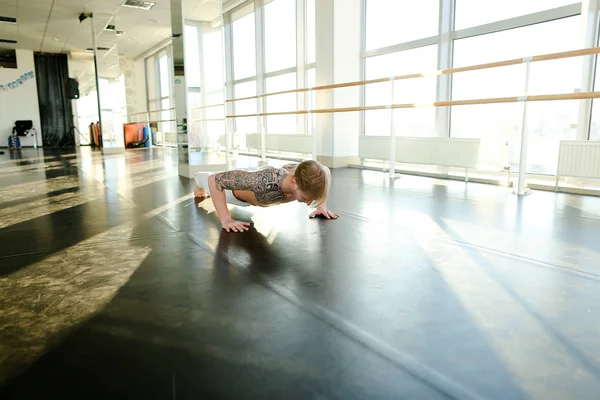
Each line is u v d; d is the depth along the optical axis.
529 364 0.93
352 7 5.48
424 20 4.93
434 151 4.25
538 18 3.83
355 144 5.71
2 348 1.02
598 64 3.49
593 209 2.65
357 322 1.13
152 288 1.39
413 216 2.48
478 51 4.43
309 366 0.92
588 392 0.83
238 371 0.91
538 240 1.94
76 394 0.84
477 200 2.99
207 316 1.18
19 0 7.86
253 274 1.51
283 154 7.38
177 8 4.46
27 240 2.03
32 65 13.27
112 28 9.33
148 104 13.92
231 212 2.62
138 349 1.00
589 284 1.40
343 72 5.50
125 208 2.82
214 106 4.64
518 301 1.27
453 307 1.23
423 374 0.89
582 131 3.60
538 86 3.89
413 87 5.14
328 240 1.96
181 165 4.68
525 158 3.19
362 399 0.81
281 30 7.35
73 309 1.23
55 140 14.00
